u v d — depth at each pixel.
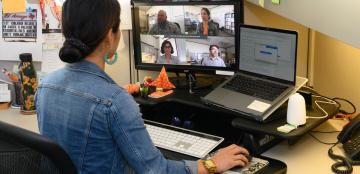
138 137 1.30
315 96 2.07
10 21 2.32
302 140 1.88
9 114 2.25
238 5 2.03
